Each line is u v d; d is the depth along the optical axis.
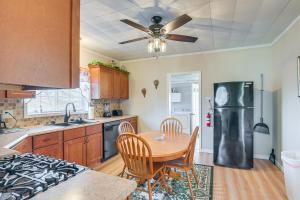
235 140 3.34
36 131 2.29
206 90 4.23
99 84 3.89
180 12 2.34
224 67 4.07
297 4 2.16
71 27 0.69
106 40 3.41
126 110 5.08
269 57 3.72
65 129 2.66
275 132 3.52
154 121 4.77
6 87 0.63
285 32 2.93
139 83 4.93
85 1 2.07
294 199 2.00
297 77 2.40
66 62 0.67
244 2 2.11
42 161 1.16
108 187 0.83
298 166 1.96
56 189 0.81
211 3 2.13
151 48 2.46
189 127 6.39
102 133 3.53
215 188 2.56
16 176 0.92
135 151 2.05
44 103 3.12
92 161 3.23
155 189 2.51
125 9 2.27
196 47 3.93
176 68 4.52
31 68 0.56
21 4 0.53
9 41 0.50
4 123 2.41
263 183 2.71
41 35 0.58
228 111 3.40
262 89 3.77
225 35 3.19
